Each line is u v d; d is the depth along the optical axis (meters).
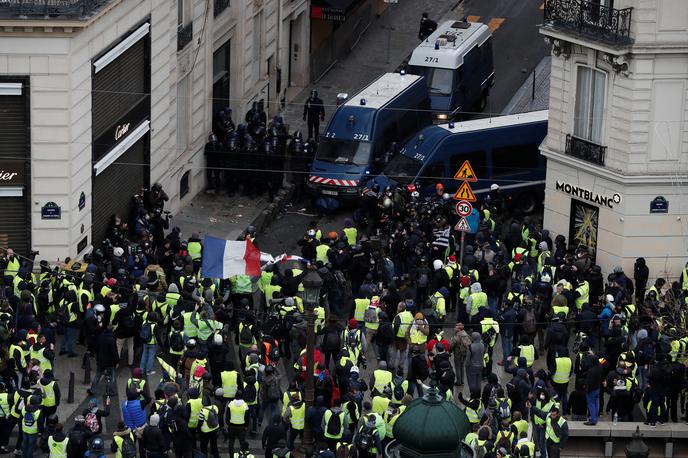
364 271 76.00
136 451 61.53
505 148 89.94
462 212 73.12
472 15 123.31
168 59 85.69
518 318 70.81
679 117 78.12
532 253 79.75
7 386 64.12
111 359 66.19
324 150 91.50
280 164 91.56
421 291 75.62
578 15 78.12
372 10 121.56
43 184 75.12
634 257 80.06
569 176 81.50
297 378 64.81
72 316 69.06
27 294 67.06
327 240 78.50
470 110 103.69
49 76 73.69
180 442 59.97
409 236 78.06
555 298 70.81
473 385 67.25
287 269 72.81
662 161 78.62
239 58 97.12
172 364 67.12
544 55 116.50
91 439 58.00
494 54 116.50
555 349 66.94
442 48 101.31
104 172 80.00
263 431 65.44
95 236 79.56
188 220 88.81
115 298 68.12
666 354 66.12
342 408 60.28
